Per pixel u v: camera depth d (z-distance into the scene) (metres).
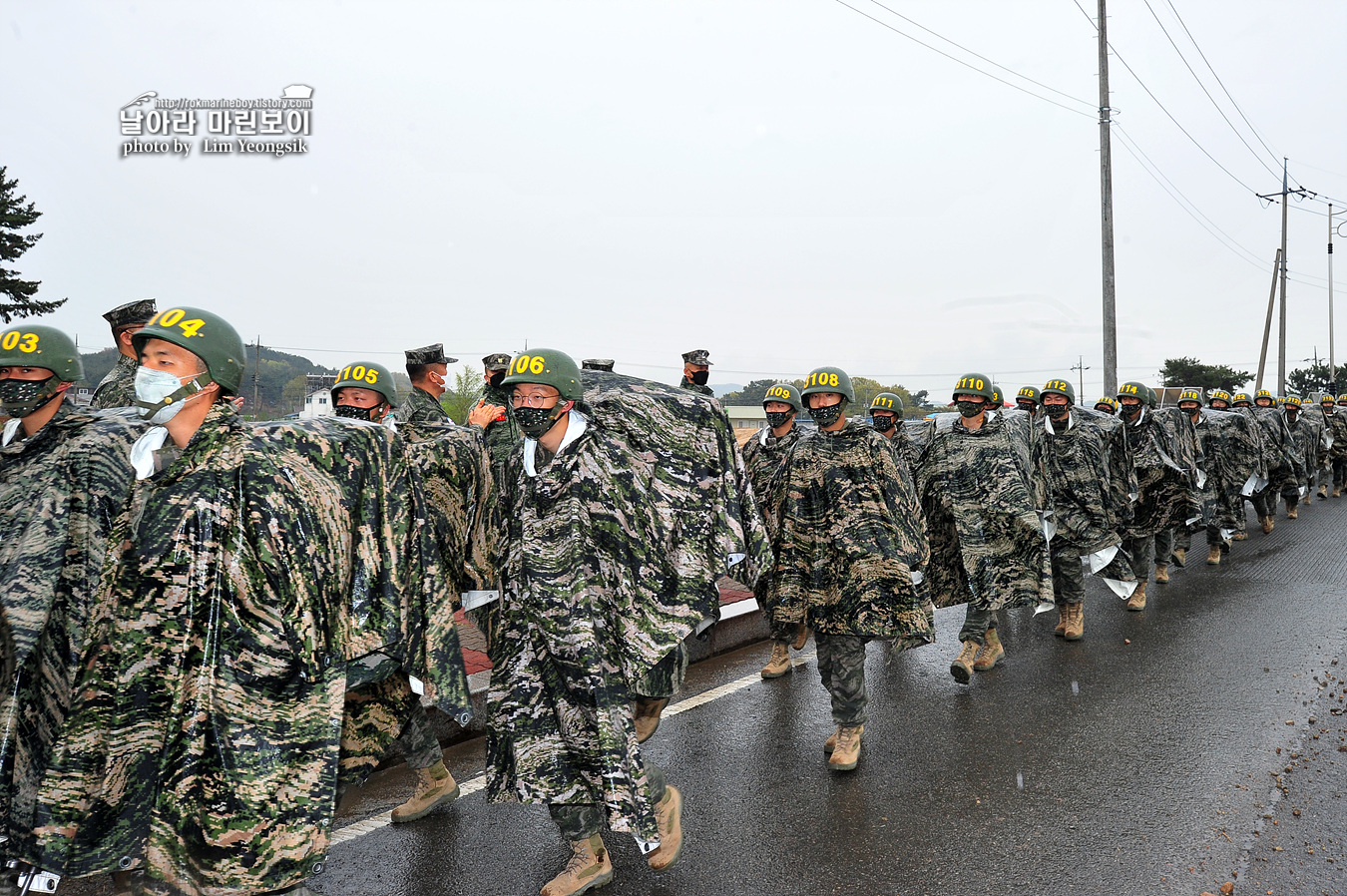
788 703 5.20
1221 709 4.86
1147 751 4.27
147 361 2.26
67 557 2.63
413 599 2.59
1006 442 5.81
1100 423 7.01
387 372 4.12
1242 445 10.83
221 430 2.30
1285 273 39.81
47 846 2.16
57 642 2.59
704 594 3.20
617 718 2.88
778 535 4.67
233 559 2.23
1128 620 7.30
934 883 3.08
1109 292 19.30
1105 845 3.33
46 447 2.70
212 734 2.19
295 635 2.30
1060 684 5.46
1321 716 4.70
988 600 5.54
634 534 3.06
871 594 4.19
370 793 3.92
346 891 3.05
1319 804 3.63
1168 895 2.96
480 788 3.96
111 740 2.19
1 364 2.66
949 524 5.95
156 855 2.16
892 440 6.42
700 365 6.26
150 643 2.20
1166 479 8.15
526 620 2.97
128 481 2.73
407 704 2.79
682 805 3.78
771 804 3.78
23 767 2.47
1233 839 3.35
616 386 3.32
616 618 2.99
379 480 2.54
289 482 2.33
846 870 3.19
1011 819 3.57
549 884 3.00
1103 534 6.71
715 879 3.14
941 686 5.51
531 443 3.02
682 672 3.29
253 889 2.21
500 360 4.42
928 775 4.06
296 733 2.29
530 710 2.96
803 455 4.57
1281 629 6.69
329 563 2.38
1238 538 11.80
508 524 3.05
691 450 3.28
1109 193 19.34
